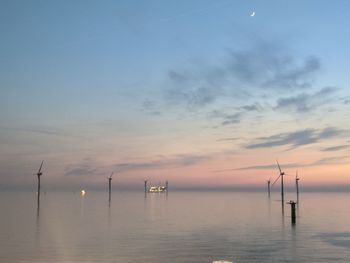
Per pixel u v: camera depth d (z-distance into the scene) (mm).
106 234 62281
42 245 51031
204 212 116188
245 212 116000
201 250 47688
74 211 117625
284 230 67875
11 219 87688
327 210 126500
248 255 44750
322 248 49188
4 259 42188
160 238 57719
